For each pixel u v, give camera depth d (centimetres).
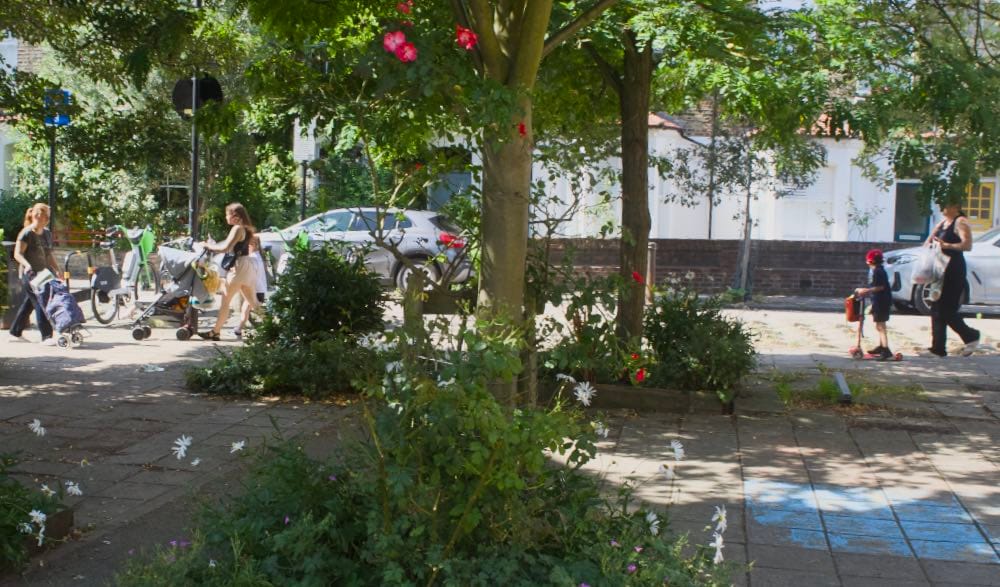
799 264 2239
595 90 1061
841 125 905
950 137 970
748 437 806
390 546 355
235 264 1273
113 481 647
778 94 879
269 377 920
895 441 799
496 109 502
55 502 526
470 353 382
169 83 1822
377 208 689
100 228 2316
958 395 991
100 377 998
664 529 421
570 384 888
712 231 2447
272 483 402
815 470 709
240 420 826
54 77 2034
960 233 1266
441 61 563
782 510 615
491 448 371
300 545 355
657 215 2408
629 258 969
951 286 1270
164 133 1023
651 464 718
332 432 785
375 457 375
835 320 1720
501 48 554
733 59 895
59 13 914
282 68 728
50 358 1106
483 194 533
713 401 888
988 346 1371
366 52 556
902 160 895
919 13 972
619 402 898
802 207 2392
